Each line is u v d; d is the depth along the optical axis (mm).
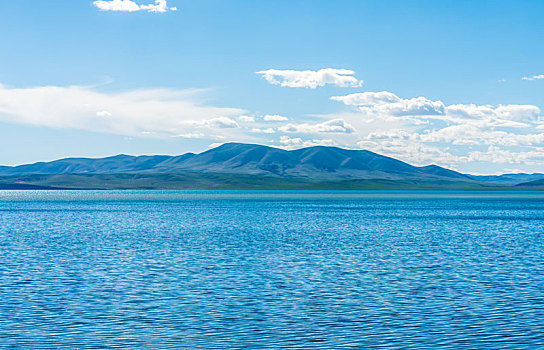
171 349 23922
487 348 24156
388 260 50781
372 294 35250
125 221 106312
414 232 81688
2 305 31953
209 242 66500
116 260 50312
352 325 27781
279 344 24641
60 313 30156
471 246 62562
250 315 29766
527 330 26875
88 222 103250
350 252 56781
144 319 28922
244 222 103750
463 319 28969
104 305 32031
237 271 44188
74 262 49000
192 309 31125
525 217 121750
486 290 36562
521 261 50125
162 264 47906
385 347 24250
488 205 194875
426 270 44844
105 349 23875
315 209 160250
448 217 121375
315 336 25859
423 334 26188
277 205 189875
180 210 152875
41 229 86250
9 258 51562
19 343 24703
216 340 25219
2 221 105625
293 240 69125
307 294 35219
